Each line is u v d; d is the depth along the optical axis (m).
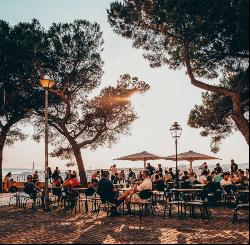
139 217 12.55
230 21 11.89
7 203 18.91
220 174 16.38
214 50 13.16
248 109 15.82
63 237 9.05
